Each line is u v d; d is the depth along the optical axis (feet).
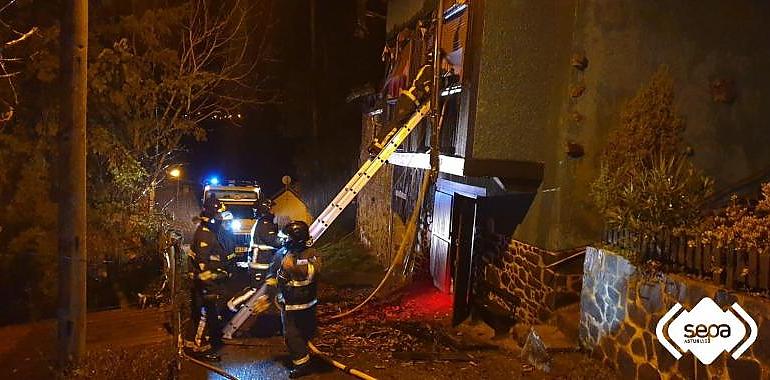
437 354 24.18
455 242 32.55
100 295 30.17
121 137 38.65
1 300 28.17
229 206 45.98
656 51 24.47
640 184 20.57
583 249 24.80
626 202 20.53
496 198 30.22
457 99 28.40
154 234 36.09
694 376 16.84
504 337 26.68
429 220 38.09
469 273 29.86
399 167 44.50
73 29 19.36
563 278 24.79
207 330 24.16
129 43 38.55
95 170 36.01
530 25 25.11
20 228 30.48
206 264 23.91
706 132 24.41
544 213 25.59
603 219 23.75
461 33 27.55
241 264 35.76
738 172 24.56
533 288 26.27
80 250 20.17
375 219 51.70
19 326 26.00
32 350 22.77
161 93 41.11
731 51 24.61
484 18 24.56
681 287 17.47
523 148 25.30
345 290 38.27
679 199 19.43
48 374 20.30
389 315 31.35
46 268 29.94
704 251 17.24
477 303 30.91
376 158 27.14
